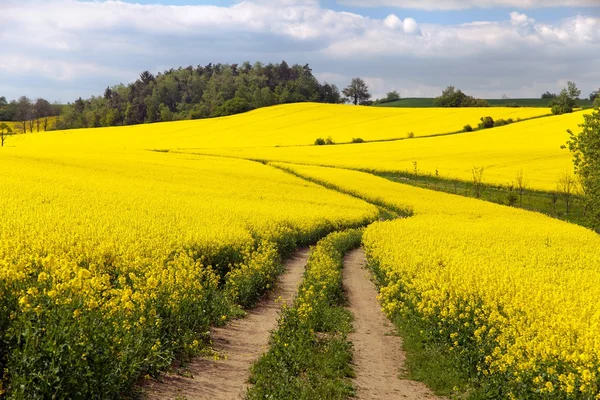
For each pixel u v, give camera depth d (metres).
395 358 11.62
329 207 40.59
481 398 8.68
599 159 31.78
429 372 10.38
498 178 64.44
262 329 12.84
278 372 8.99
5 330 6.88
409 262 17.55
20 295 7.29
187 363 9.55
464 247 22.58
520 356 8.71
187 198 36.00
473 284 13.55
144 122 181.25
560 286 14.34
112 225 19.56
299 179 58.25
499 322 10.61
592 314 11.33
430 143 95.06
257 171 62.22
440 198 52.03
